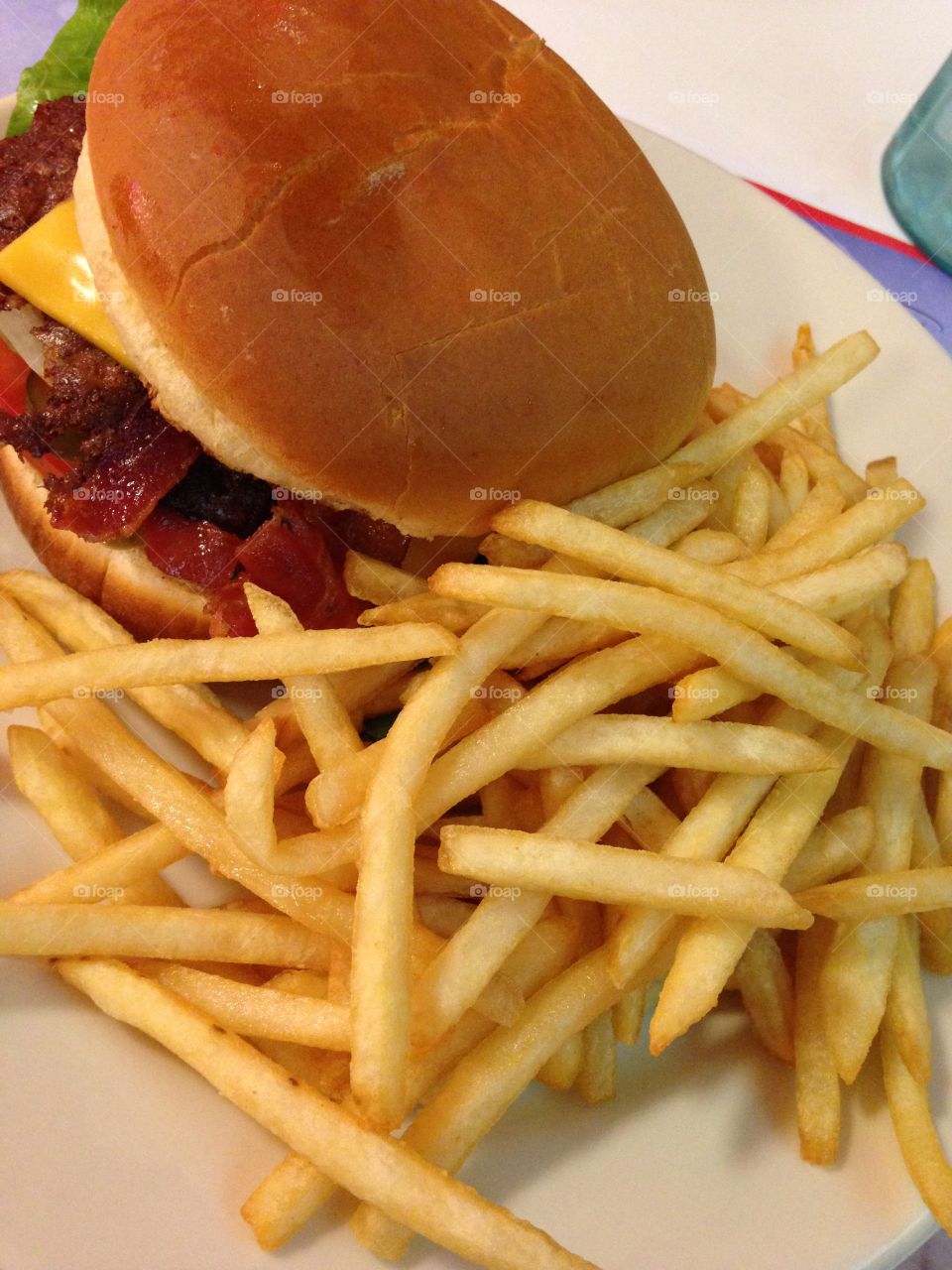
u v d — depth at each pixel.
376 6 0.26
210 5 0.26
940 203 0.43
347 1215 0.24
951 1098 0.27
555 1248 0.22
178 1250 0.23
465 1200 0.22
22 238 0.27
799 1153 0.26
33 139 0.30
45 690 0.24
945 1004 0.28
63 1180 0.23
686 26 0.47
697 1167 0.26
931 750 0.27
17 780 0.26
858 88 0.47
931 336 0.38
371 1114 0.22
